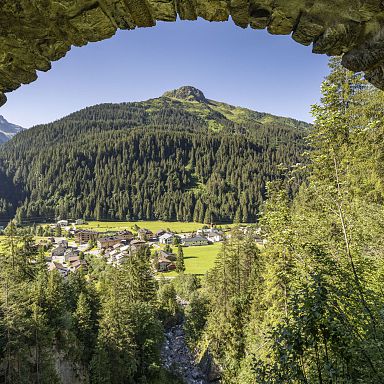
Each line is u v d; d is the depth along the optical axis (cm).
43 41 362
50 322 2734
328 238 970
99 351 2814
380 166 1281
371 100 1315
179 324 4825
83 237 12012
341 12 333
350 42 360
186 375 3425
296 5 342
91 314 3450
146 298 4238
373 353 438
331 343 416
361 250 895
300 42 386
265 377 454
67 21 344
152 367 3108
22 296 2662
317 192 902
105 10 345
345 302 502
